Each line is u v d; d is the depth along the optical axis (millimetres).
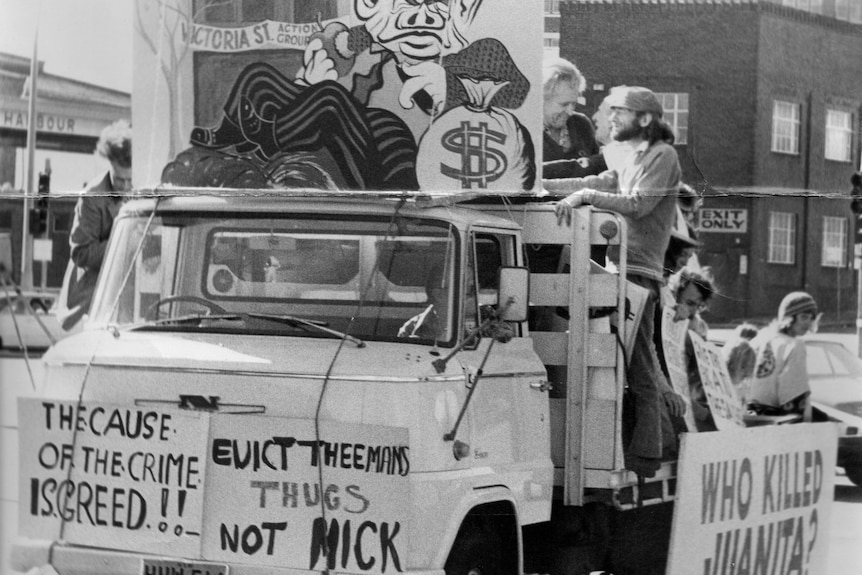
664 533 6094
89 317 5934
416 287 5754
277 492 5191
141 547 5293
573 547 6258
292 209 5898
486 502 5609
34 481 5465
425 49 5797
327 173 5863
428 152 5832
